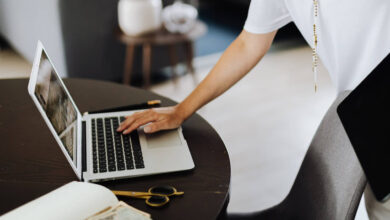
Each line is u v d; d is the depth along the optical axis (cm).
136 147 118
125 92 150
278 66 362
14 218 84
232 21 470
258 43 137
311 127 280
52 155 117
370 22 123
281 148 259
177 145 120
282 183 231
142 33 281
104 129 127
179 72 347
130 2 277
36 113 137
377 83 102
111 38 311
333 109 124
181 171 111
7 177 109
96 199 91
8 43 371
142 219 86
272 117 290
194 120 134
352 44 128
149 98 146
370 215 115
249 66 139
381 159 91
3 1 354
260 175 236
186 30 289
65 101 120
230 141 263
